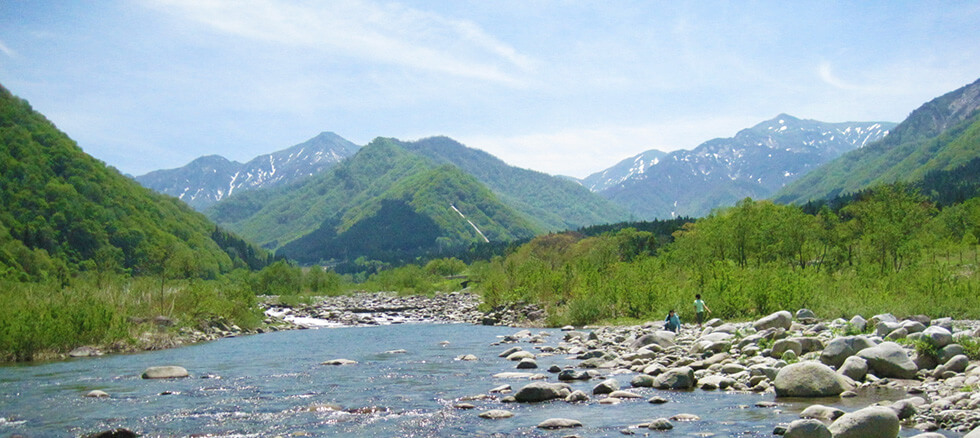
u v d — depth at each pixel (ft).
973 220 241.35
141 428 43.52
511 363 75.00
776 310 109.50
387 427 42.63
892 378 50.80
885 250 161.99
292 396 54.95
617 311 134.41
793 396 47.37
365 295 339.57
